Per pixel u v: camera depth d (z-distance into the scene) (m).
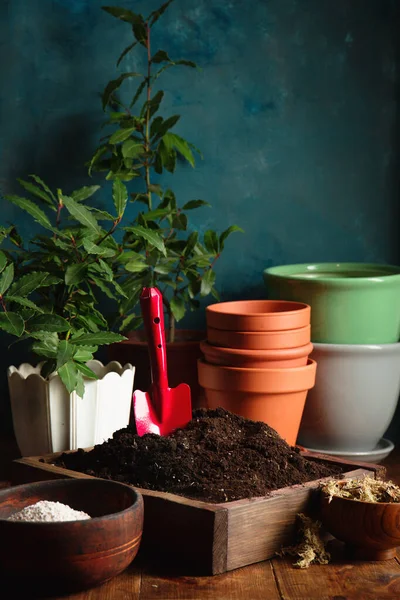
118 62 2.18
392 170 2.34
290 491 1.45
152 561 1.41
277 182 2.35
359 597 1.29
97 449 1.58
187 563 1.39
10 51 2.29
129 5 2.29
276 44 2.31
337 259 2.37
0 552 1.21
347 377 2.01
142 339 2.27
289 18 2.30
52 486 1.38
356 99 2.33
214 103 2.32
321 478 1.54
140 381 2.12
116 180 1.87
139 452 1.52
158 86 2.32
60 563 1.21
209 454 1.51
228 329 1.86
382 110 2.33
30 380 1.80
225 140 2.33
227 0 2.30
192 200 2.20
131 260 1.98
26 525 1.19
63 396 1.79
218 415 1.66
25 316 1.71
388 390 2.05
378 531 1.36
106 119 2.32
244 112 2.33
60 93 2.31
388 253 2.37
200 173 2.34
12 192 2.33
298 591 1.31
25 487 1.38
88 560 1.22
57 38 2.29
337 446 2.10
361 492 1.43
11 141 2.32
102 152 2.17
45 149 2.32
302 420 2.08
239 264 2.37
